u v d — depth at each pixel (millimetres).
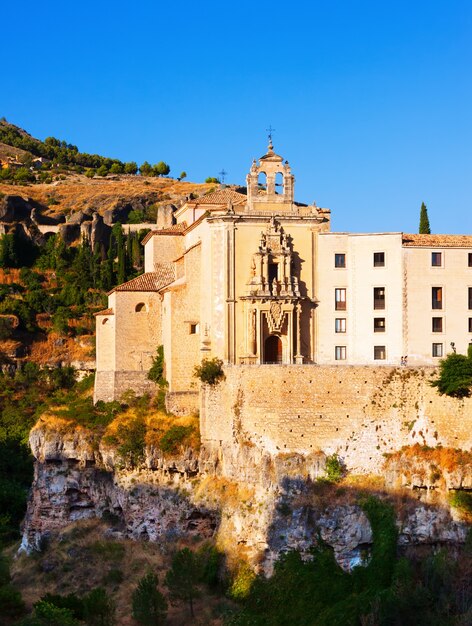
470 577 84312
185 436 101188
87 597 88062
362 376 92750
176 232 126250
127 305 117938
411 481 90125
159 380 114500
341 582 85875
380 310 104938
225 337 103812
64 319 177750
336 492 90000
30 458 140875
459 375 90812
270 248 105125
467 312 105000
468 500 89125
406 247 104562
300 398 92500
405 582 82312
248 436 93688
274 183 108500
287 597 85125
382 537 87312
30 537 107750
